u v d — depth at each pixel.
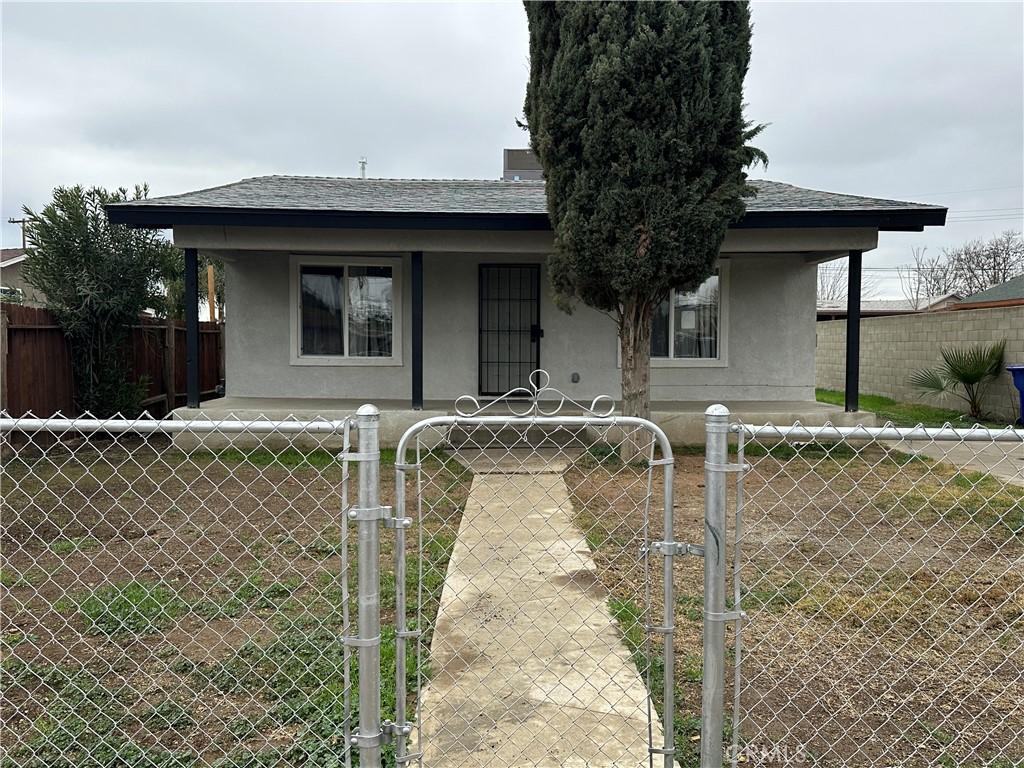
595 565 4.43
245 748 2.48
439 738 2.48
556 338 10.91
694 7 6.71
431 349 10.86
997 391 11.96
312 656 3.17
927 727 2.65
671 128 6.89
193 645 3.31
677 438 9.31
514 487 6.71
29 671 3.02
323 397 10.72
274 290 10.58
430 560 4.51
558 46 7.30
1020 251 38.44
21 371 8.63
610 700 2.77
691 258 7.21
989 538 5.01
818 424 9.16
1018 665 3.15
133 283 10.02
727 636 3.35
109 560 4.57
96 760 2.38
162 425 2.15
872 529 5.30
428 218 8.68
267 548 4.84
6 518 5.52
